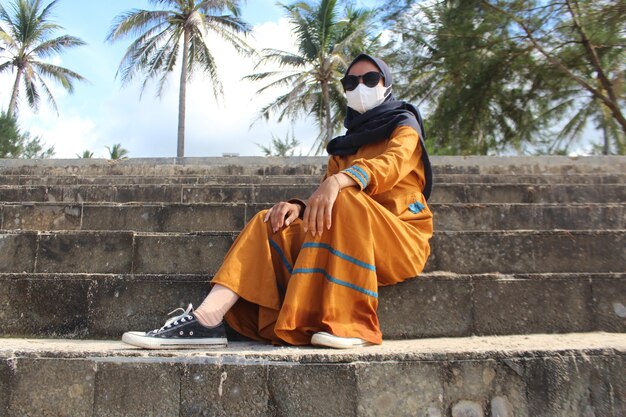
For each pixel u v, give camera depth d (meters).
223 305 2.50
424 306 2.86
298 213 2.77
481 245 3.20
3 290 3.04
